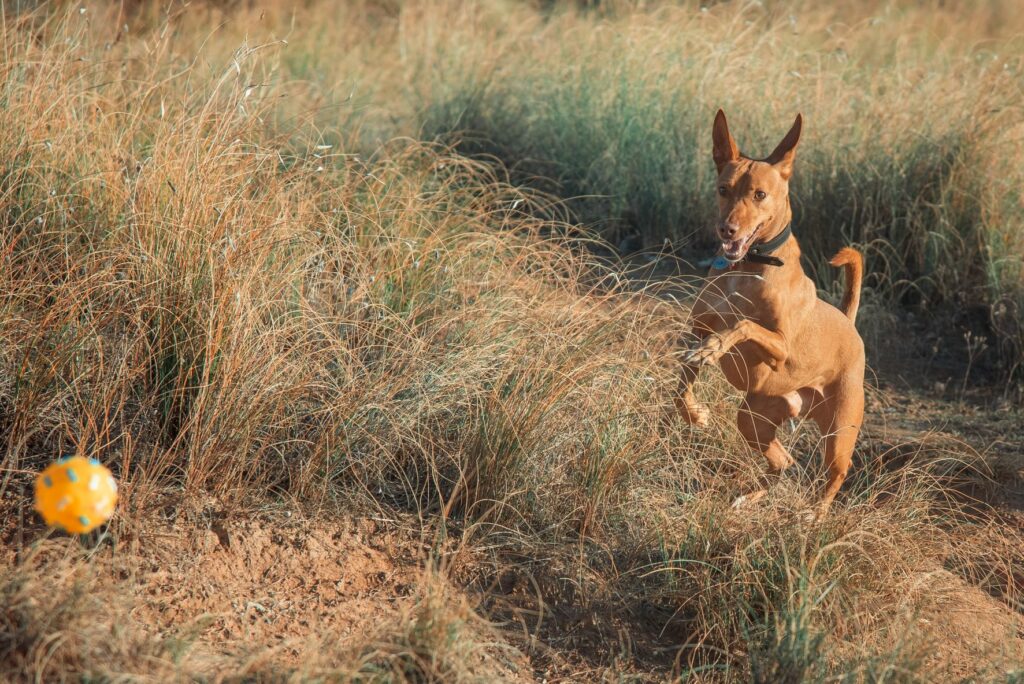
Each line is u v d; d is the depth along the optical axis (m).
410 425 6.52
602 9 17.11
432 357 6.99
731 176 6.66
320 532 5.97
